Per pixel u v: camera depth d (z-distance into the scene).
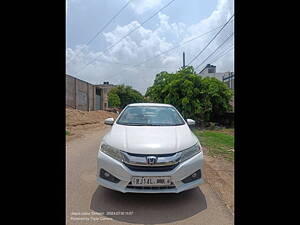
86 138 10.41
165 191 3.30
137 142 3.52
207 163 5.89
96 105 38.47
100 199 3.68
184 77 16.69
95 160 6.13
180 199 3.70
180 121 4.59
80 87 29.11
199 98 16.38
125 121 4.52
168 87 16.67
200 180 3.56
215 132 13.98
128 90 56.22
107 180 3.49
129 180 3.30
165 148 3.41
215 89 16.25
